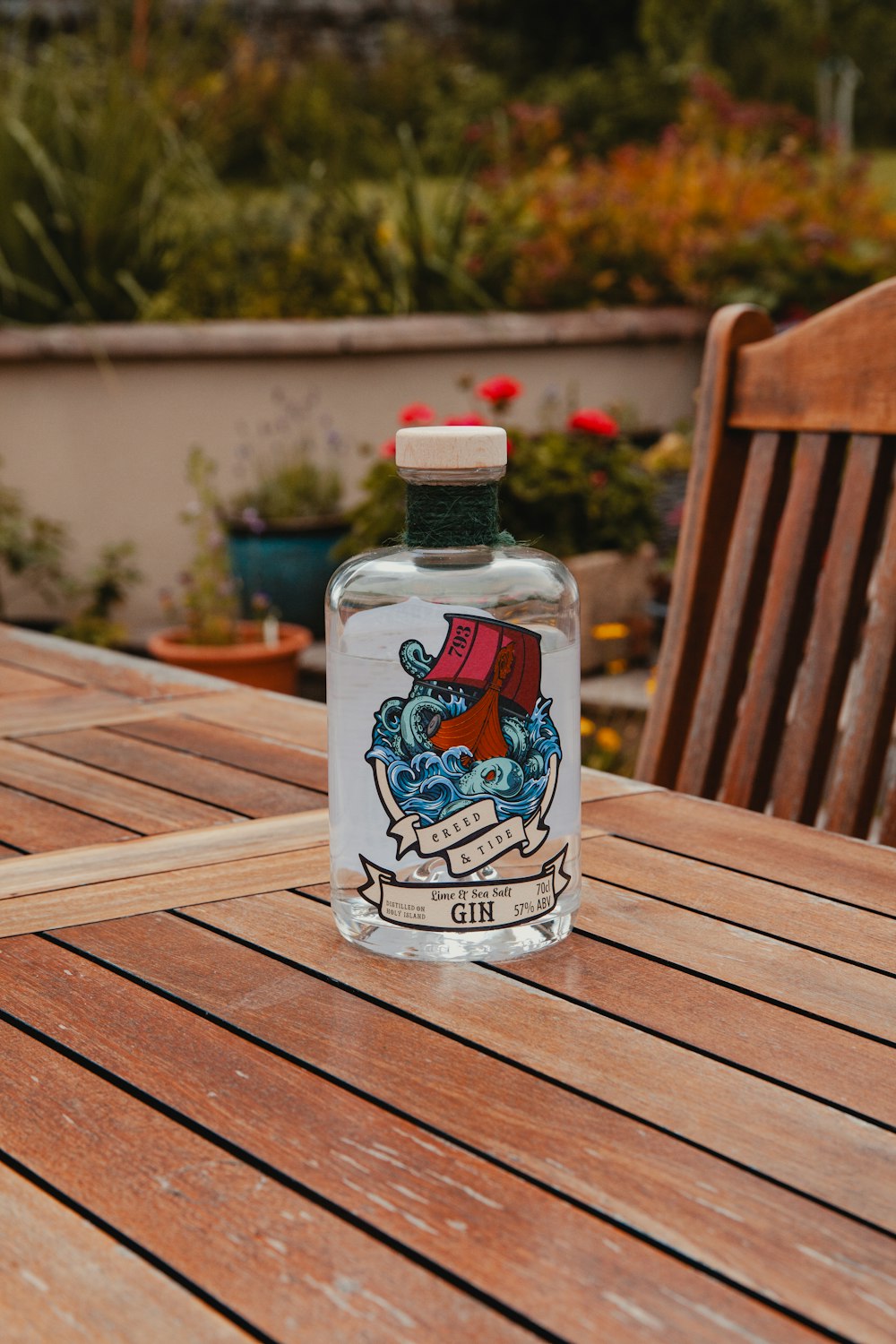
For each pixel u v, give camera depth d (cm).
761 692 125
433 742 70
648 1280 47
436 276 485
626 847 93
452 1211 51
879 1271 48
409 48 988
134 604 441
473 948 73
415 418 349
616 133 980
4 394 429
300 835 97
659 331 471
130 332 422
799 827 97
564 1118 58
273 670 349
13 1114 59
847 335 119
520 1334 45
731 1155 55
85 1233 51
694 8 1080
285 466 434
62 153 465
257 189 610
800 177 576
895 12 1078
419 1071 62
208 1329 45
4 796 108
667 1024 66
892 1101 59
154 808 104
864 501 119
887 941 76
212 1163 55
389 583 69
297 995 70
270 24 970
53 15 680
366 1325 45
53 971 74
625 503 370
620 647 370
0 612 435
